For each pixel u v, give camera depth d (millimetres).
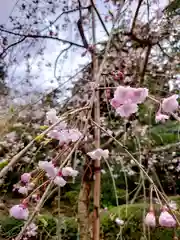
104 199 3127
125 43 2045
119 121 2172
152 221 783
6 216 2223
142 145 2480
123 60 1988
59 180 853
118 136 2156
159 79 2322
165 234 2285
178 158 2859
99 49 2064
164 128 3156
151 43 2111
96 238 1120
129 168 2852
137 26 2186
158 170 2945
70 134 919
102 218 2529
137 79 2072
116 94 881
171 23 2205
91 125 1186
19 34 1943
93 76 1545
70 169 854
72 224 2059
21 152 690
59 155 872
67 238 2061
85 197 1284
